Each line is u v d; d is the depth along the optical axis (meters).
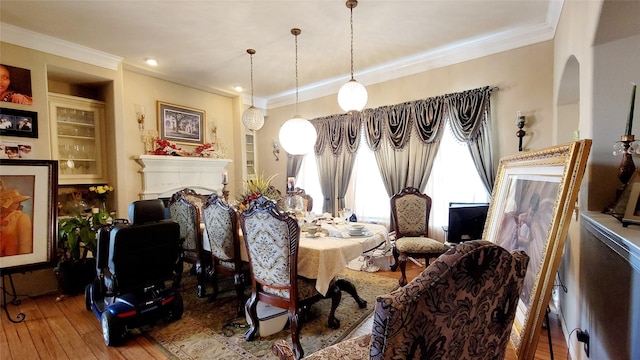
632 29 1.49
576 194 1.24
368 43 3.42
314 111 5.20
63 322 2.45
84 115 3.75
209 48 3.50
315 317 2.46
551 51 3.04
